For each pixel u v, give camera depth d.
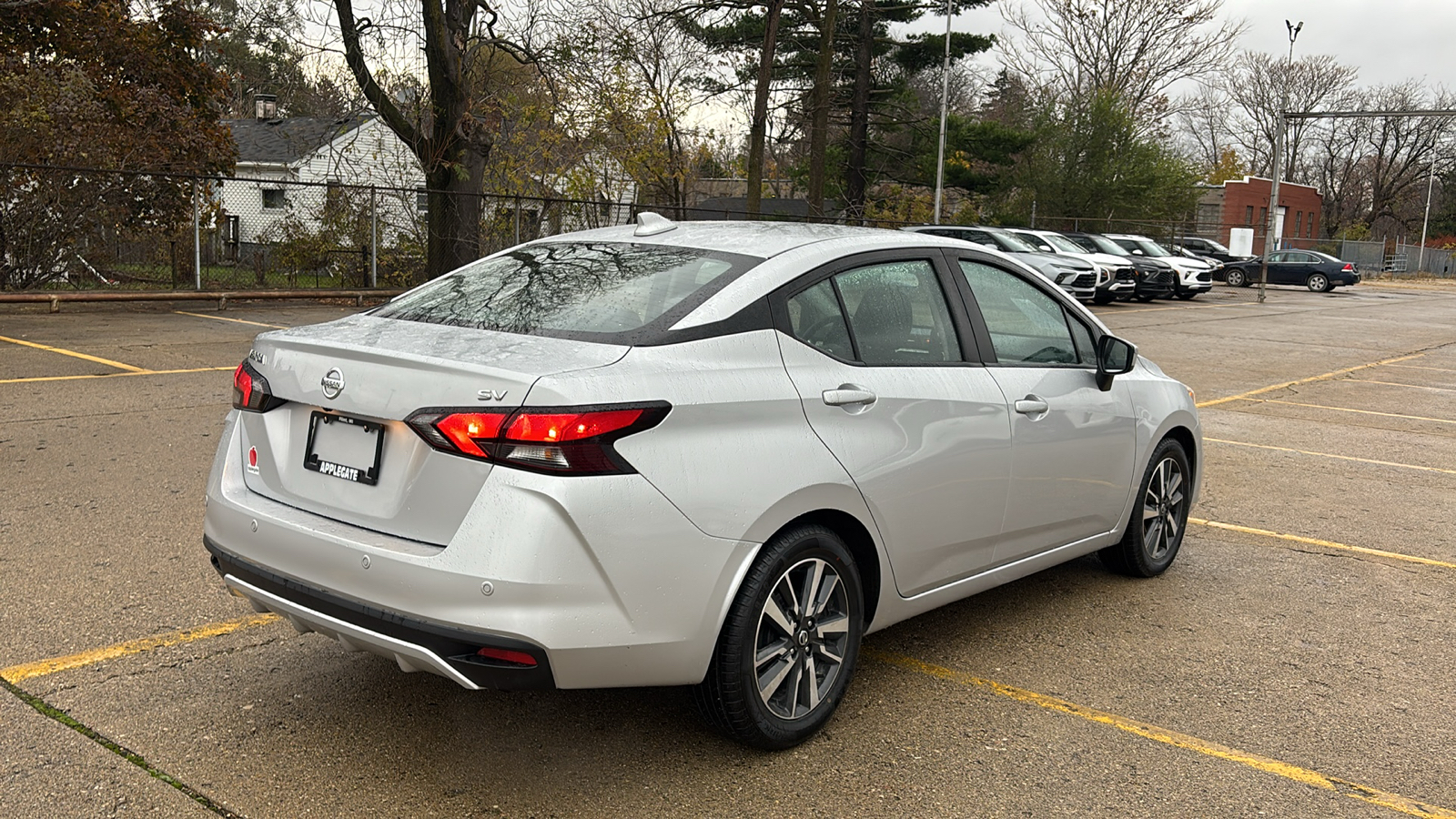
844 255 3.76
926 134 42.81
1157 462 5.22
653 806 3.05
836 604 3.54
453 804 3.03
